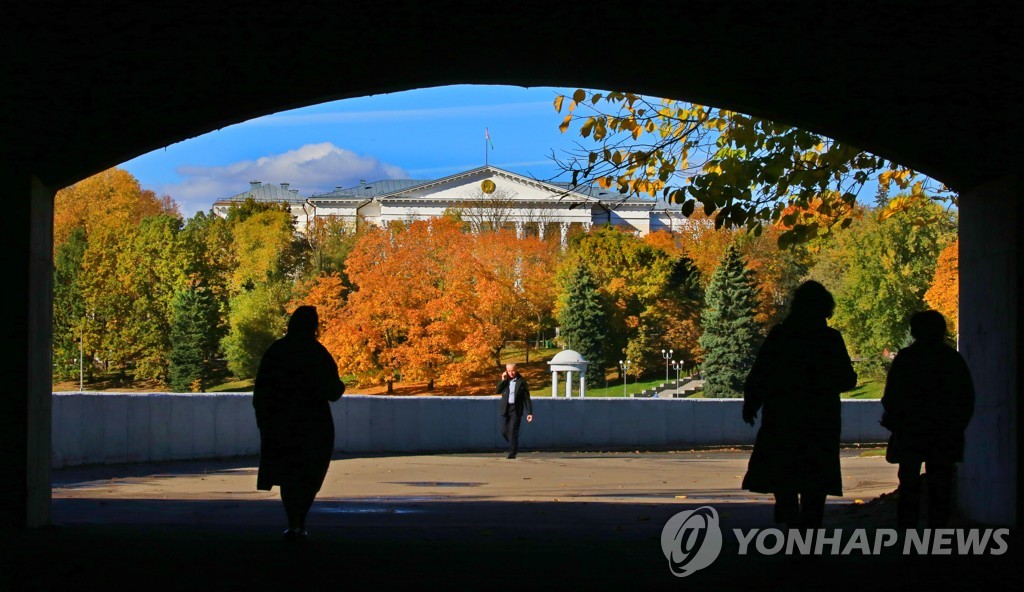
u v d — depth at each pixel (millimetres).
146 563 7969
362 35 8805
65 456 19109
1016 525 9562
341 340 67438
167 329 83688
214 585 6996
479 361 68125
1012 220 9664
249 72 9219
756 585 7145
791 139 12547
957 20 8273
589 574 7594
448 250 69625
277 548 8914
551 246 84438
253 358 80500
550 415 28922
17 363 9766
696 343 77312
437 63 9391
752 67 9375
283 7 8281
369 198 122188
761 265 73750
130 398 20547
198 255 85250
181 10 8219
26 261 9766
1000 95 9219
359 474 19828
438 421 27156
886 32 8578
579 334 77188
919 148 10133
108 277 84125
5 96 9234
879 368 68438
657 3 8406
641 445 30047
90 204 92688
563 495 16203
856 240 66438
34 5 8062
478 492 16688
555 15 8617
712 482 18812
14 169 9828
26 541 9109
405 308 67812
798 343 7816
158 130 9852
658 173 12914
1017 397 9555
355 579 7270
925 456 8891
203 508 13617
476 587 6969
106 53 8734
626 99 12703
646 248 78625
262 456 9219
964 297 10727
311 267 88000
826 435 7754
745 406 7988
